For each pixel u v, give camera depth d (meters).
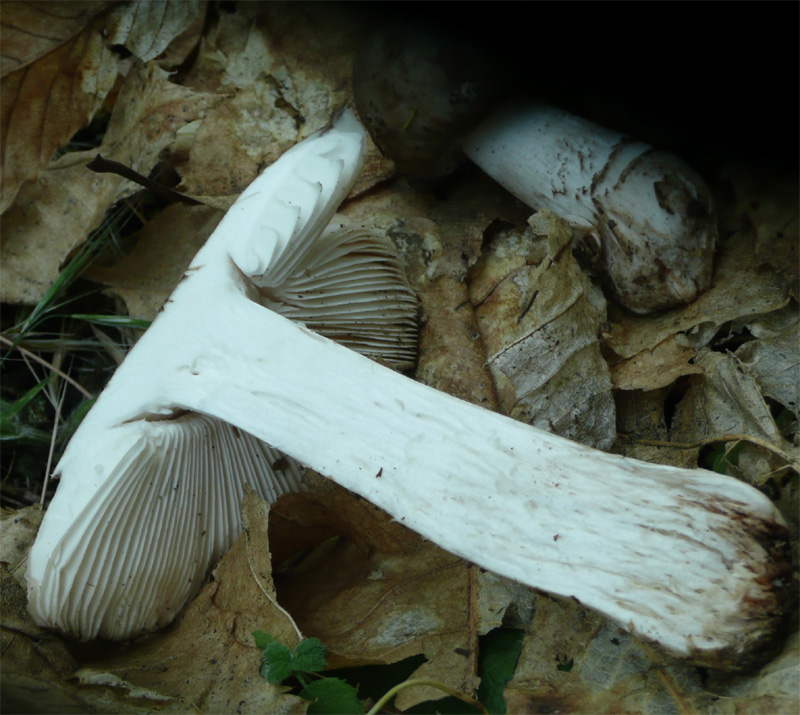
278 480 0.19
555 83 0.20
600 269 0.21
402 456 0.15
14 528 0.18
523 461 0.15
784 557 0.13
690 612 0.13
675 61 0.17
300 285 0.18
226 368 0.16
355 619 0.17
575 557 0.14
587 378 0.19
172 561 0.17
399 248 0.22
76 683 0.15
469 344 0.21
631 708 0.14
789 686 0.13
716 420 0.18
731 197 0.21
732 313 0.19
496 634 0.16
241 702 0.15
